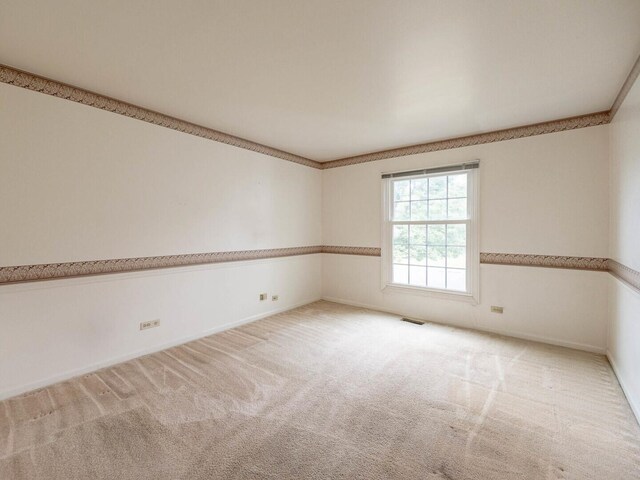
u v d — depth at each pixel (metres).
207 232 3.42
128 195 2.79
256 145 3.96
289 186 4.44
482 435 1.78
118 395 2.19
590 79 2.30
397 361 2.75
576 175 3.02
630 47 1.90
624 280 2.34
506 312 3.42
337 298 4.88
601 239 2.91
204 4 1.55
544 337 3.21
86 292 2.52
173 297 3.11
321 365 2.67
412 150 4.05
